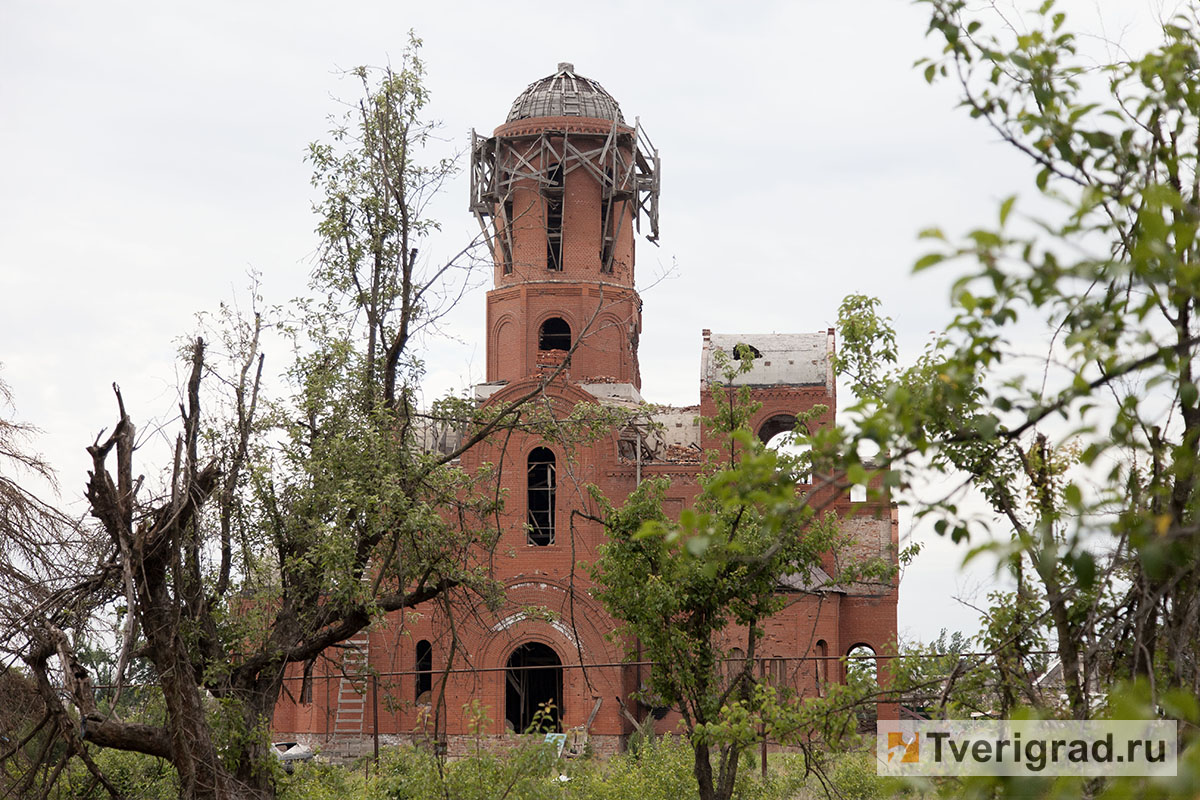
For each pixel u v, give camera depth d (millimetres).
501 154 49969
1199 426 7746
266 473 19859
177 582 16922
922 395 7617
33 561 17812
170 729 16953
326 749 43438
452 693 42656
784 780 28641
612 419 22891
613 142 49344
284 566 20172
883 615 44125
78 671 16266
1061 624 10398
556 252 51500
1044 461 11281
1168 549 5824
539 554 43094
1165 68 7160
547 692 47969
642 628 20938
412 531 20016
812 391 46406
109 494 15844
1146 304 5875
